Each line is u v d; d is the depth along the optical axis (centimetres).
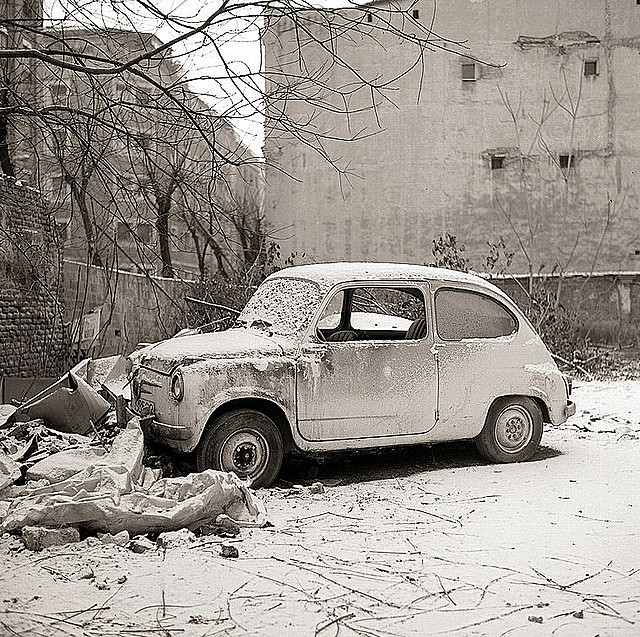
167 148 1011
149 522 612
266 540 620
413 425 842
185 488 657
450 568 558
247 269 1961
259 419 781
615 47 2823
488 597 505
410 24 2808
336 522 672
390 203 2859
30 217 1645
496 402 896
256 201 3250
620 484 801
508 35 2831
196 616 470
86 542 595
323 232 2889
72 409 820
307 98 812
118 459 698
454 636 448
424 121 2836
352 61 2809
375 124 2839
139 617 468
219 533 633
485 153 2841
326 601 496
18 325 1836
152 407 805
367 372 821
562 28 2833
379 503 735
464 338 884
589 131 2841
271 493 765
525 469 872
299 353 802
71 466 676
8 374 1773
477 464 903
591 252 2841
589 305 2748
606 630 457
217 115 781
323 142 2856
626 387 1587
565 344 2023
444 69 2831
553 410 915
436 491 780
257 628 455
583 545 610
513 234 2841
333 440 810
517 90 2836
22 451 724
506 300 913
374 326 985
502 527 657
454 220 2848
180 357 779
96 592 505
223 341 816
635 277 2725
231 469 771
